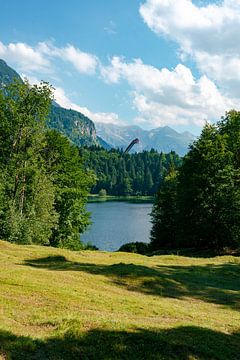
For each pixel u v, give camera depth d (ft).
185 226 171.53
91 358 39.34
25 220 150.41
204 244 172.55
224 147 167.22
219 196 157.79
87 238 278.05
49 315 51.06
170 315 59.93
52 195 166.71
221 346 46.98
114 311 57.88
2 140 162.71
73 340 41.93
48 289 63.52
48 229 164.96
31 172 162.30
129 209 489.67
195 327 51.96
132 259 122.21
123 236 289.74
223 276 103.96
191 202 167.43
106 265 100.48
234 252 157.38
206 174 163.12
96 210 472.85
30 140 162.50
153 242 217.36
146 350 42.11
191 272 104.63
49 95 161.68
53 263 98.53
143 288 80.79
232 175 162.81
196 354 43.50
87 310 55.36
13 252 107.86
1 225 145.48
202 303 74.23
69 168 199.00
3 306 52.31
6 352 37.40
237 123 184.34
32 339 40.93
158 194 226.58
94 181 210.18
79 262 103.60
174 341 44.91
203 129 183.32
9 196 158.71
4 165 161.38
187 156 183.11
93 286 75.51
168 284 85.87
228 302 76.89
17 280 66.64
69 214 192.95
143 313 59.11
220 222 157.79
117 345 41.91
